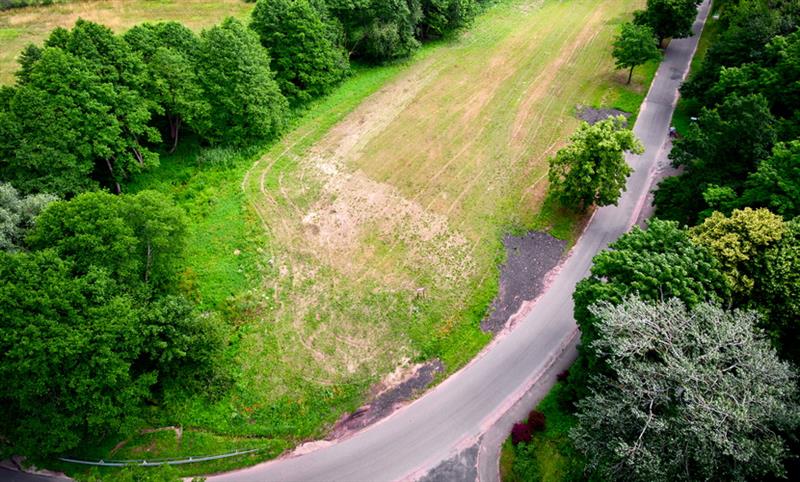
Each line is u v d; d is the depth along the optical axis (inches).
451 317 1556.3
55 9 2967.5
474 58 2783.0
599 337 1157.7
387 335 1515.7
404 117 2352.4
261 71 2100.1
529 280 1664.6
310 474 1263.5
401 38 2696.9
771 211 1378.0
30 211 1443.2
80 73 1668.3
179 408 1348.4
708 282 1181.1
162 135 2080.5
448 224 1843.0
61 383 1139.9
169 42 1967.3
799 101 1782.7
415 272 1681.8
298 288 1632.6
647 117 2287.2
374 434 1328.7
